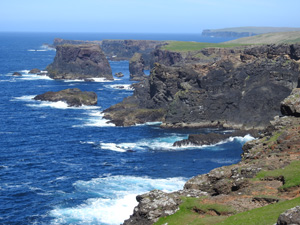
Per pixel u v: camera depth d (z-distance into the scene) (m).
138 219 47.91
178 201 49.12
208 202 47.44
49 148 103.88
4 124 129.50
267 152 61.59
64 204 68.38
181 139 115.50
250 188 48.78
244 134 115.81
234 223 38.38
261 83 133.12
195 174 84.69
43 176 82.62
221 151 102.81
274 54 142.88
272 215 37.56
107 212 65.06
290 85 130.75
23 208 66.81
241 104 131.50
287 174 49.09
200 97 132.12
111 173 85.00
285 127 67.69
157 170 87.25
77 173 84.75
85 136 117.06
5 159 93.69
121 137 116.69
